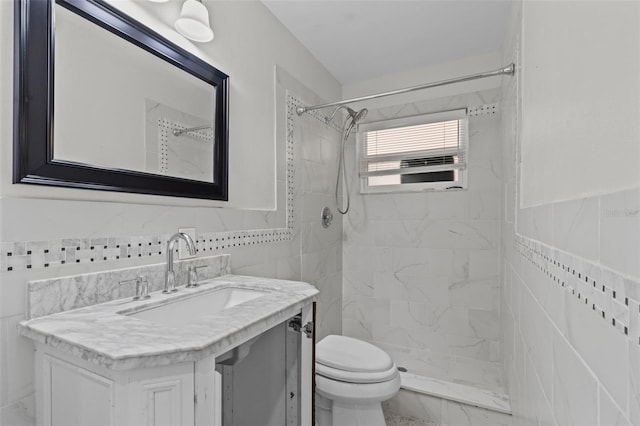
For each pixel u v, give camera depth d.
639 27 0.42
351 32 1.97
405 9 1.75
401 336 2.42
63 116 0.91
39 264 0.84
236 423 1.13
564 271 0.72
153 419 0.63
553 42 0.82
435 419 1.87
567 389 0.70
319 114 2.31
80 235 0.93
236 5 1.56
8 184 0.80
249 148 1.63
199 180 1.34
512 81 1.57
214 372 0.71
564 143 0.72
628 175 0.44
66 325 0.78
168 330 0.75
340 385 1.48
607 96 0.51
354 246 2.61
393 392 1.48
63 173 0.90
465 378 2.15
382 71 2.46
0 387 0.76
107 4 1.02
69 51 0.93
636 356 0.41
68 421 0.73
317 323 2.26
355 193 2.61
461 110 2.27
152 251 1.14
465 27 1.90
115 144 1.04
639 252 0.41
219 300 1.24
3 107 0.80
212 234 1.39
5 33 0.81
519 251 1.35
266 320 0.88
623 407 0.45
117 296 1.01
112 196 1.03
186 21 1.25
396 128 2.48
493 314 2.14
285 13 1.80
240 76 1.58
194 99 1.33
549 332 0.85
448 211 2.30
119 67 1.06
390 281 2.48
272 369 1.14
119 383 0.62
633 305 0.42
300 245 2.06
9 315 0.78
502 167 2.02
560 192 0.75
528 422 1.15
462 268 2.24
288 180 1.95
